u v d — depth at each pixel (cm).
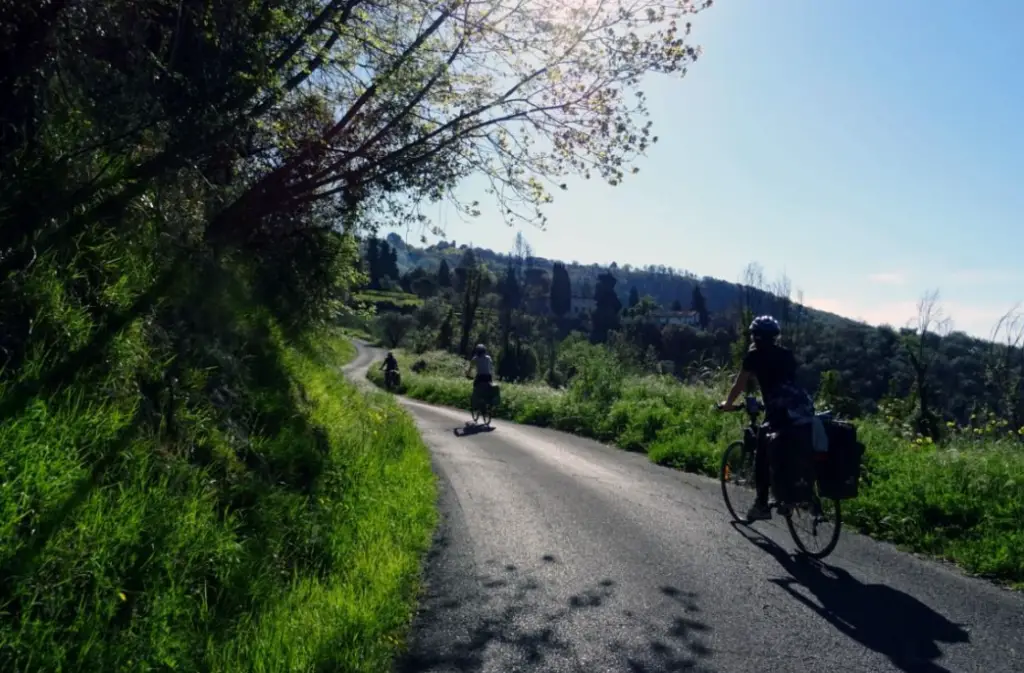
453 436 1509
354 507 645
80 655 318
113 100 593
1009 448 918
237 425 605
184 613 382
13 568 324
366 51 820
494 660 422
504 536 674
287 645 394
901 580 572
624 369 1939
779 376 660
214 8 652
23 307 456
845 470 602
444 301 9206
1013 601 529
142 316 556
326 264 1160
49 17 525
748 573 582
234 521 485
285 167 877
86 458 411
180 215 716
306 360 1048
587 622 477
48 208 538
